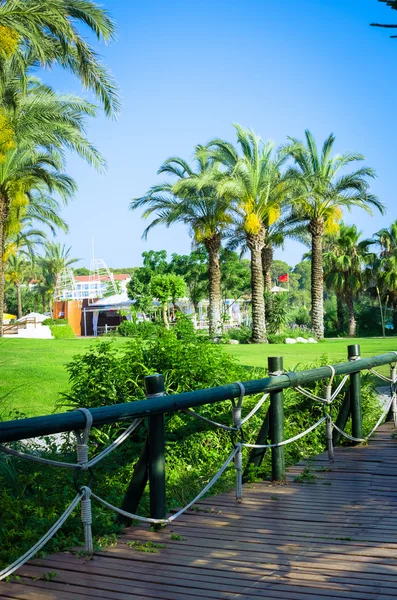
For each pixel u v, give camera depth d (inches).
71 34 612.4
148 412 163.5
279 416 224.7
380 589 126.9
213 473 260.4
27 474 218.4
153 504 172.2
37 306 3934.5
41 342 948.0
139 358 299.6
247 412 302.2
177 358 299.1
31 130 882.8
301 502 195.8
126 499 174.9
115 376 292.2
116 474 247.3
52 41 660.1
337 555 147.6
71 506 148.2
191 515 183.5
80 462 149.7
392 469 239.6
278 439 223.5
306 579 133.2
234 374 323.3
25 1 619.8
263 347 1123.9
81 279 3823.8
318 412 343.9
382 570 137.3
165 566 142.5
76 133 873.5
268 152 1325.0
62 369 596.4
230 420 294.0
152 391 170.7
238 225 1432.1
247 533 165.6
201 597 124.8
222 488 243.6
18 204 1169.4
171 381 297.9
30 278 3762.3
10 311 3897.6
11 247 1990.7
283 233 1638.8
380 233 2279.8
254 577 134.9
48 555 151.2
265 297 1657.2
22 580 135.6
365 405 367.6
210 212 1445.6
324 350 1023.0
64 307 2827.3
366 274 2258.9
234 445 199.0
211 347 318.3
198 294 2593.5
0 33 593.6
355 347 295.7
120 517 175.0
